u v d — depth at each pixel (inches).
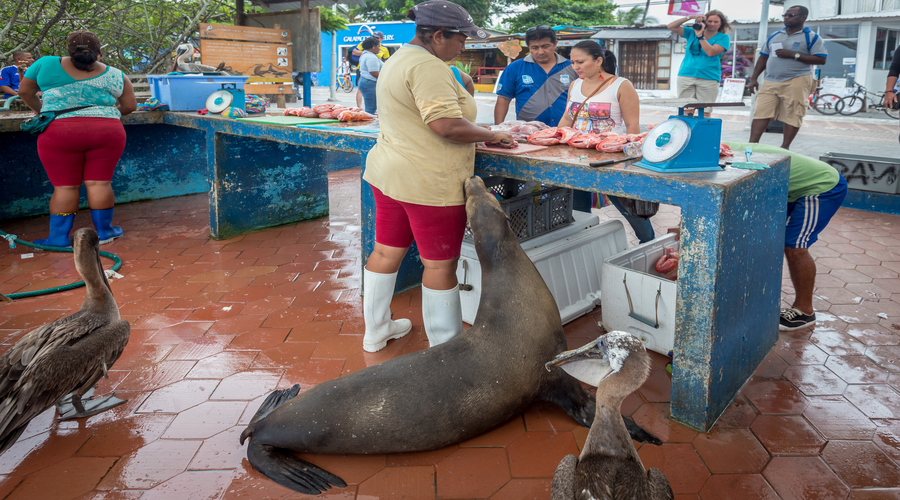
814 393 131.3
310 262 223.5
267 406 122.6
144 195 321.7
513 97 227.8
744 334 128.0
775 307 144.7
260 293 193.6
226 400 131.9
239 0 371.6
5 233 258.5
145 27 391.2
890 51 810.8
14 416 100.7
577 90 185.5
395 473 108.8
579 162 128.0
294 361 149.1
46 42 360.8
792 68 316.5
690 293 113.2
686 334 116.0
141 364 147.3
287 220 273.9
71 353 109.6
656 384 135.9
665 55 1012.5
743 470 107.7
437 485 105.7
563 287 165.6
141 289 196.7
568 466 85.5
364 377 111.8
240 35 335.9
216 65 329.7
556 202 171.2
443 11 122.0
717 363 116.4
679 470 108.0
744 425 120.4
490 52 1178.0
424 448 111.6
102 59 379.2
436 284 139.4
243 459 112.7
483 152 143.9
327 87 1238.9
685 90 339.3
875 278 196.7
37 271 213.5
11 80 292.5
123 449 115.4
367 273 150.1
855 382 135.6
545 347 119.2
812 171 149.3
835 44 838.5
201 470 109.6
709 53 324.8
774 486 103.6
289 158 266.7
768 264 134.3
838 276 198.8
